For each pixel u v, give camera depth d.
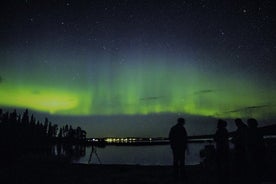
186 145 12.12
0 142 22.44
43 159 22.84
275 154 13.45
